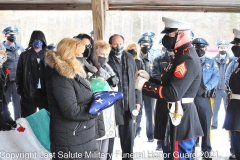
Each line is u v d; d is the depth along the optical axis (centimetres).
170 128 288
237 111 355
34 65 438
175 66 270
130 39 1447
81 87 250
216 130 612
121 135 379
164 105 294
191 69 264
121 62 374
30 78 438
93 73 323
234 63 506
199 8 613
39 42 436
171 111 283
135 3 609
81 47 252
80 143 247
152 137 538
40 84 438
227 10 611
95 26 430
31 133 339
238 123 353
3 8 614
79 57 259
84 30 1470
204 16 1423
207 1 570
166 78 281
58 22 1463
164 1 583
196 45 440
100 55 356
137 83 281
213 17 1422
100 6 427
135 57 501
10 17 1427
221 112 763
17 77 448
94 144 258
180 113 282
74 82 245
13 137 324
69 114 238
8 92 533
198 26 1427
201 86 434
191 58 267
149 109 535
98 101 247
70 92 240
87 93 253
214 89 441
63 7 614
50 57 245
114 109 357
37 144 336
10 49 557
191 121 291
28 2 603
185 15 1432
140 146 512
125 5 618
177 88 259
